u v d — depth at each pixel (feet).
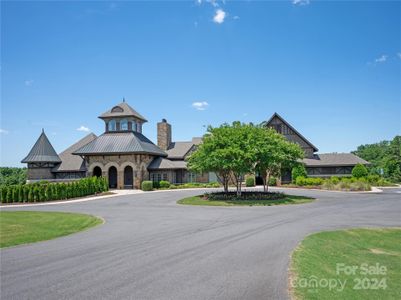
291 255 30.58
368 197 93.35
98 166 141.18
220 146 88.79
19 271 26.99
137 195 109.19
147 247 34.63
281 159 90.17
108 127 153.99
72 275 25.70
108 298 20.98
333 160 158.92
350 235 41.68
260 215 59.41
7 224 53.01
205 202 83.25
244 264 27.94
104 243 37.11
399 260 32.04
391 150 260.42
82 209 75.10
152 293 21.70
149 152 140.87
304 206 73.82
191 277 24.75
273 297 20.88
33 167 146.92
